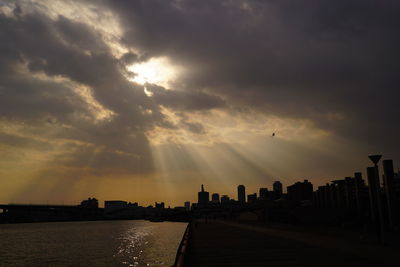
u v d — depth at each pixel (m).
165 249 103.19
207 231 60.97
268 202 106.00
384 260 21.45
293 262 21.84
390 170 40.47
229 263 22.11
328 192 67.44
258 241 38.03
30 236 178.75
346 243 31.28
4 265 75.81
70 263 77.00
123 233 193.12
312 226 60.19
